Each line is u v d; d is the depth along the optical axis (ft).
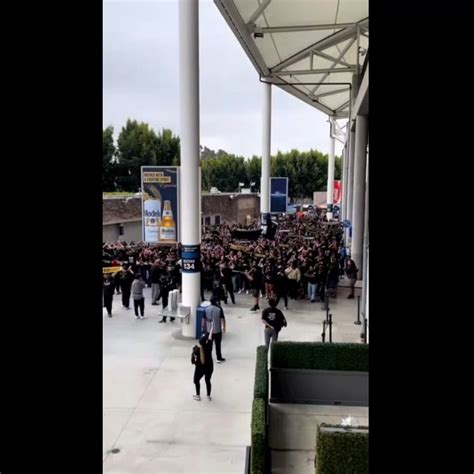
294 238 89.97
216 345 31.45
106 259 57.06
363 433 17.29
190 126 36.01
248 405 25.11
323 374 25.73
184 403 25.39
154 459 20.10
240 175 205.98
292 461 20.10
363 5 56.18
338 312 44.98
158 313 44.93
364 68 55.83
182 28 34.88
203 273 51.08
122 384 27.99
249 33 59.41
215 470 19.29
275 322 31.60
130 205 96.89
